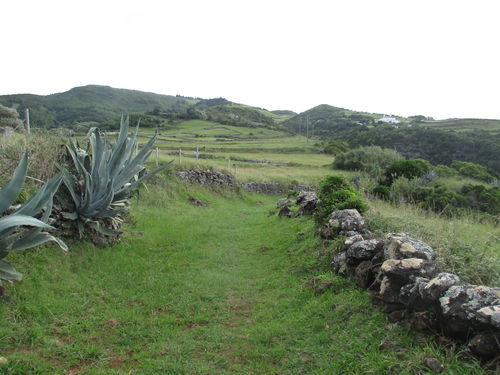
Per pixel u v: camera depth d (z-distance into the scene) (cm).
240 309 492
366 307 411
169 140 5300
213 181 2005
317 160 4762
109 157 706
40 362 326
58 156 720
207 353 373
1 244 408
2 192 418
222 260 712
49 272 496
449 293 316
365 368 314
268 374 340
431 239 522
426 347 306
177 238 837
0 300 399
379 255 450
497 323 271
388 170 2328
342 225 609
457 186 1811
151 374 328
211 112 11831
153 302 488
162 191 1470
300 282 559
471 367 279
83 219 618
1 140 715
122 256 639
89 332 394
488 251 500
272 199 2438
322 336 388
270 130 10200
